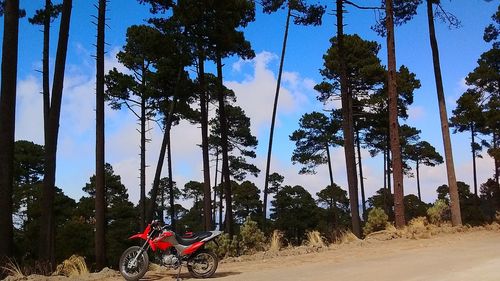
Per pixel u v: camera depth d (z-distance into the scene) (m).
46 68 22.42
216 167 48.88
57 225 45.53
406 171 52.31
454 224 21.27
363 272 9.91
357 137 42.66
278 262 12.35
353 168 20.53
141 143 33.03
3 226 11.90
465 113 35.97
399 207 19.42
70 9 15.74
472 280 8.41
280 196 61.84
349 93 35.38
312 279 9.22
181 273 10.82
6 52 12.50
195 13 20.72
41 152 49.94
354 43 34.75
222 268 11.59
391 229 18.77
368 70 33.91
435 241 16.16
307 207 60.94
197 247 9.91
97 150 17.31
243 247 17.00
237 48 23.92
